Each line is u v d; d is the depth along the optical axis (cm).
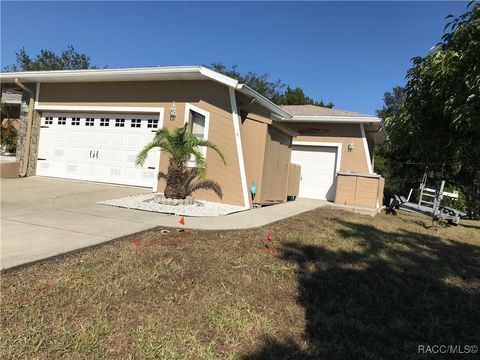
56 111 1239
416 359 294
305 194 1565
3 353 259
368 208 1177
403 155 2134
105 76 1091
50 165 1245
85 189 1052
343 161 1497
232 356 277
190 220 748
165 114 1075
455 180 1728
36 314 313
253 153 1030
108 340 286
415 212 1314
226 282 420
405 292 436
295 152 1584
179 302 359
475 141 445
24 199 862
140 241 559
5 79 1228
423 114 490
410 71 488
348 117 1452
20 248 481
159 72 1002
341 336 321
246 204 986
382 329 338
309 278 455
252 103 1070
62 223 643
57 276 396
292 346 300
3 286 364
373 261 554
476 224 1352
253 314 346
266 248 574
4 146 1805
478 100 387
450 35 437
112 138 1164
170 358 269
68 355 264
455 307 403
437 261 594
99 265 439
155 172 1090
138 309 339
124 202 895
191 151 902
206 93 1027
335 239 680
